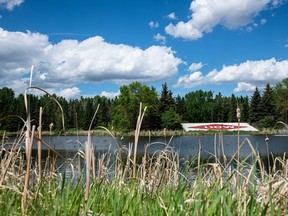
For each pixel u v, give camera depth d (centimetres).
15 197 266
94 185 300
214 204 226
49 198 279
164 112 9512
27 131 237
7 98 8306
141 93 8419
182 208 229
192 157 385
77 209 257
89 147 257
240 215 242
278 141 4078
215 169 305
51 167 358
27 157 239
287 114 8431
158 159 391
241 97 11075
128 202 280
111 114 8731
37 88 240
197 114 11438
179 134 6512
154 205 255
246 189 291
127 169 354
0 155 348
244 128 8100
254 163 257
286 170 337
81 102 11262
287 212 246
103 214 262
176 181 352
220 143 360
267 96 8719
